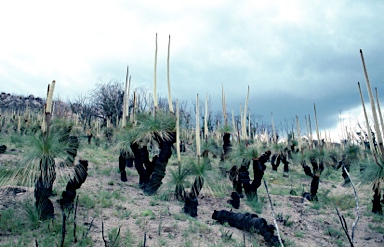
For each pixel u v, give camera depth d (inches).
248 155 448.5
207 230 279.0
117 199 346.3
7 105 2021.4
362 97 365.4
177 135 378.3
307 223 366.0
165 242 234.2
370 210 443.2
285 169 883.4
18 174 241.1
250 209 396.5
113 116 1437.0
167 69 428.5
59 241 202.5
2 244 191.6
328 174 868.6
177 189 345.7
